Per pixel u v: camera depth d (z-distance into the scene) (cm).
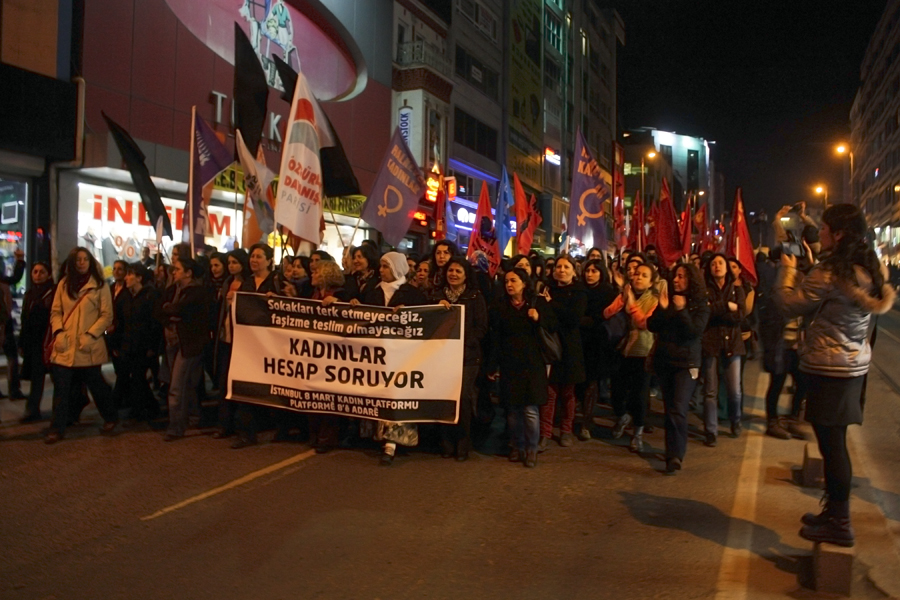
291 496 566
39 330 825
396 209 923
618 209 1590
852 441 761
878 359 1401
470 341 677
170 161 1547
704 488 598
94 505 542
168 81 1560
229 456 683
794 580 420
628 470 654
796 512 538
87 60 1370
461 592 401
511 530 498
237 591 400
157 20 1529
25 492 572
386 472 638
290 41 2031
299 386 693
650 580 418
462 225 3092
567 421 747
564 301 716
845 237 418
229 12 1780
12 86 1224
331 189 926
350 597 394
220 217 1759
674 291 637
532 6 3884
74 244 1398
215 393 1005
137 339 830
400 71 2566
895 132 5806
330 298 689
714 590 405
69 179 1387
